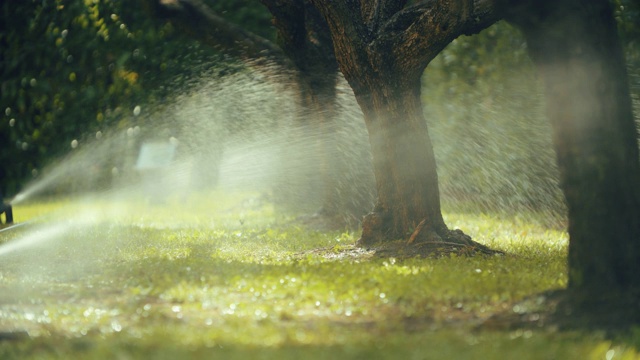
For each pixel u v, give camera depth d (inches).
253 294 382.9
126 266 491.8
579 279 359.3
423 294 372.2
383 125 546.9
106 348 287.3
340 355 276.1
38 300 391.9
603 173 358.6
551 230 700.0
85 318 346.0
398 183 551.5
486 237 640.4
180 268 469.4
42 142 939.3
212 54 871.7
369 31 544.1
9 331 321.4
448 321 331.9
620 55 369.1
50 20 893.8
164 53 874.8
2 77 918.4
